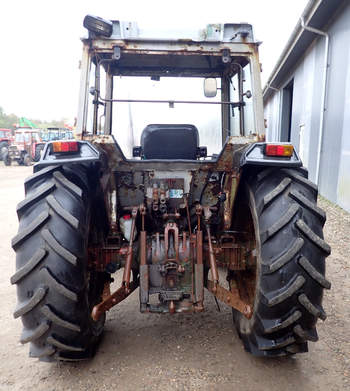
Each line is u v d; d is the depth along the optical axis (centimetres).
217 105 339
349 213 603
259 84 256
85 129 250
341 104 659
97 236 252
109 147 237
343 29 667
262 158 199
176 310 218
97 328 238
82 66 250
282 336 196
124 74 332
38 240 187
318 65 809
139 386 210
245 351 243
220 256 256
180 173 259
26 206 194
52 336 193
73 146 196
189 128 296
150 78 334
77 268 190
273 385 210
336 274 371
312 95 853
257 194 206
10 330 278
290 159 198
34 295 184
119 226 264
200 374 220
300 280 181
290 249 181
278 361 232
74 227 188
